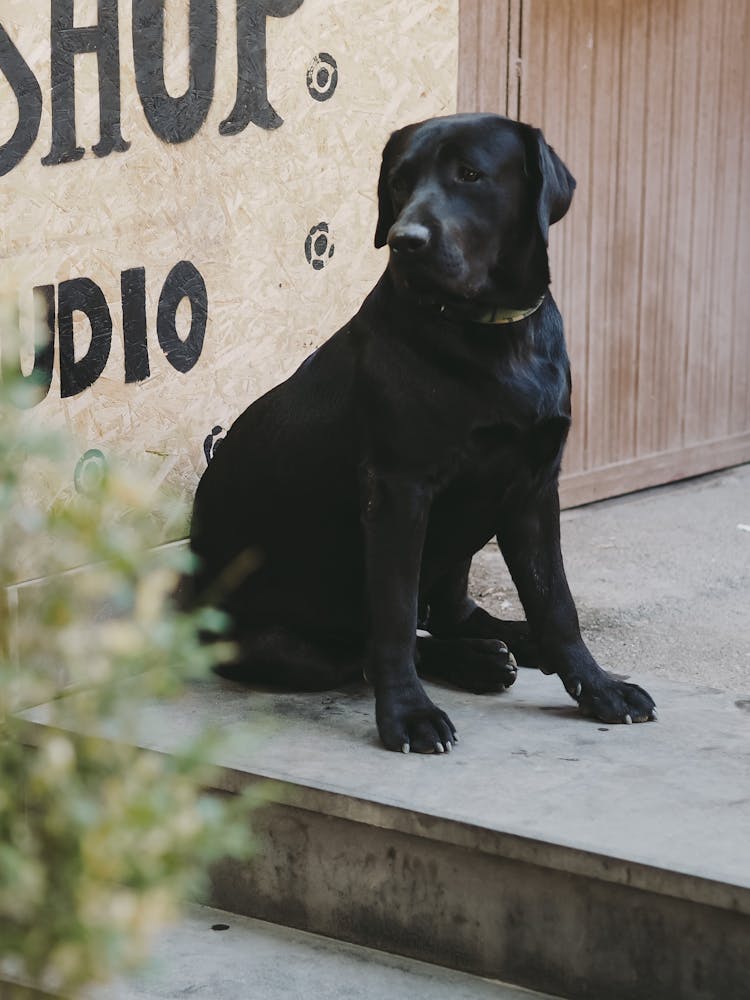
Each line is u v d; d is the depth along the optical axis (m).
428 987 3.86
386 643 4.52
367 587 4.61
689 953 3.62
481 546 4.92
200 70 5.43
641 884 3.62
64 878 1.99
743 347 9.23
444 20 6.55
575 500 8.31
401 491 4.50
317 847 4.14
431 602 5.39
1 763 2.12
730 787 4.11
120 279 5.23
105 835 1.99
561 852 3.72
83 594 2.10
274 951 4.05
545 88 7.65
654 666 5.93
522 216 4.42
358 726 4.63
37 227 4.94
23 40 4.81
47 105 4.91
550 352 4.60
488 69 7.29
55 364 5.04
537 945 3.84
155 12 5.23
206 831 2.06
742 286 9.12
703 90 8.58
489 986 3.87
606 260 8.23
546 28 7.57
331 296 6.16
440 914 3.97
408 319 4.47
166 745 4.42
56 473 4.81
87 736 2.09
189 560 2.17
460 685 5.00
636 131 8.23
